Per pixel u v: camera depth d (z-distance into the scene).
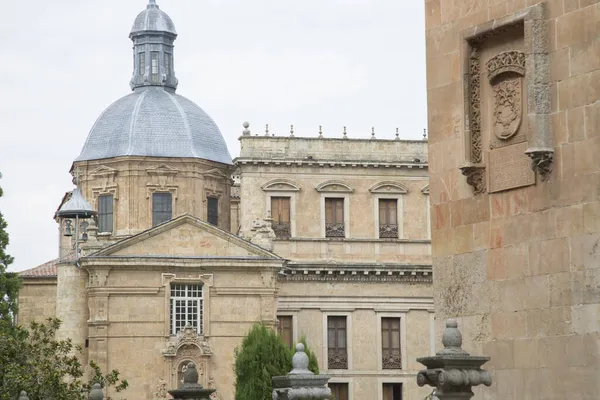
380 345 104.00
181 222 96.69
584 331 30.78
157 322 95.06
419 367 104.06
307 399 29.83
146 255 95.44
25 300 105.94
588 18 30.98
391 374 103.62
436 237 35.69
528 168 32.56
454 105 35.12
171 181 106.62
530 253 32.50
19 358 63.03
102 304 94.38
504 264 33.34
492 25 33.56
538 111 31.91
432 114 35.91
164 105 110.31
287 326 102.75
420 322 105.00
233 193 119.81
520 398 32.59
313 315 103.19
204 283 96.19
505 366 33.16
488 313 33.81
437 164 35.72
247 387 85.69
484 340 33.91
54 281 106.38
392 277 104.81
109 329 94.25
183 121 109.25
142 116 108.88
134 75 114.44
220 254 96.94
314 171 106.00
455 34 35.22
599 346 30.33
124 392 93.88
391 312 104.44
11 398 59.25
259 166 105.19
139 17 115.31
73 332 95.25
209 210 108.44
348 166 106.25
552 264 31.83
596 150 30.69
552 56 31.91
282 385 30.58
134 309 94.81
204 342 95.56
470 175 34.19
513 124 33.09
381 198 106.69
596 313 30.48
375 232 106.06
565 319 31.34
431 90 35.94
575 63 31.27
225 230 102.38
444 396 27.09
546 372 31.83
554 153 31.73
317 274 103.38
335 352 103.38
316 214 105.56
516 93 33.09
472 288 34.41
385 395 103.88
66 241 109.25
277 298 98.31
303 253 104.62
